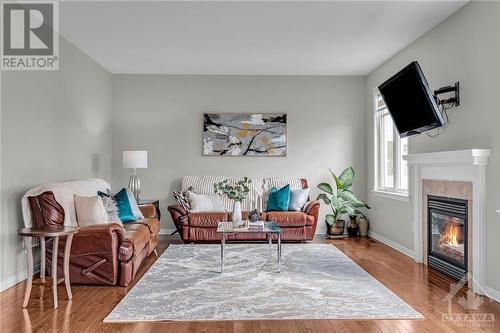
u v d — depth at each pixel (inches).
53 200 141.4
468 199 139.9
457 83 148.8
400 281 145.6
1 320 107.3
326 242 225.6
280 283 141.8
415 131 165.0
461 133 147.6
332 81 256.5
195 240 217.9
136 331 100.2
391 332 100.0
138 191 231.5
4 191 137.9
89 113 215.3
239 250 200.4
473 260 134.4
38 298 125.9
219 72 249.8
